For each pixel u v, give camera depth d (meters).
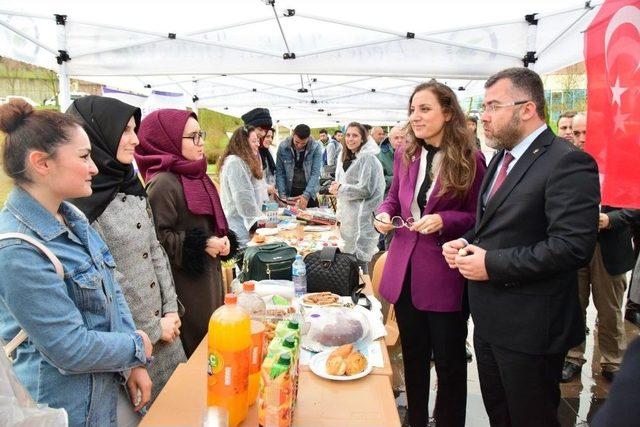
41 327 1.07
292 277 2.25
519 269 1.56
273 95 7.40
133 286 1.67
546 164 1.58
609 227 2.64
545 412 1.67
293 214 4.40
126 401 1.42
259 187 3.75
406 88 7.52
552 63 3.69
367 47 4.11
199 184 2.19
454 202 2.07
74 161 1.16
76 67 4.04
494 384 1.83
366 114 11.78
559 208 1.50
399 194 2.27
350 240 3.99
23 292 1.05
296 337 1.22
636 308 3.58
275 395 1.10
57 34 3.90
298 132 5.18
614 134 2.03
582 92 6.51
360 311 1.86
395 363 3.11
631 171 1.93
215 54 4.16
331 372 1.42
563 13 3.54
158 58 4.13
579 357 3.06
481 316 1.75
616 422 0.61
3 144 1.12
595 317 4.14
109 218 1.61
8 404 0.93
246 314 1.16
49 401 1.18
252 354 1.25
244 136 3.55
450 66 4.07
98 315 1.27
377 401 1.30
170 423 1.20
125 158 1.64
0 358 0.95
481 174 2.10
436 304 2.05
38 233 1.14
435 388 2.96
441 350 2.13
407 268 2.15
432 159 2.11
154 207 2.04
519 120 1.65
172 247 2.03
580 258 1.48
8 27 3.38
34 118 1.12
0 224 1.12
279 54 4.14
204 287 2.13
